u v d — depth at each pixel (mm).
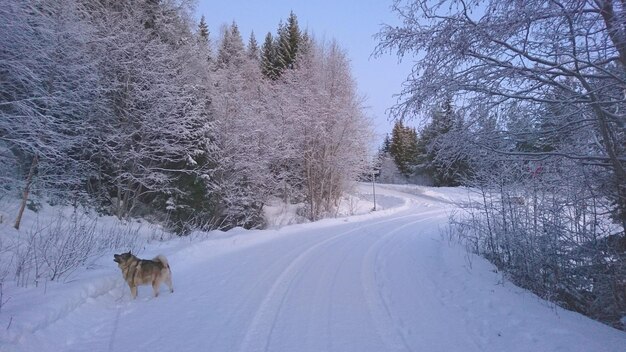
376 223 23422
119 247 12133
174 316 6941
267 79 33344
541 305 7828
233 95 24578
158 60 18859
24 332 5418
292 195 31109
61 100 13961
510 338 6055
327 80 29828
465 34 5746
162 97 19062
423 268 11148
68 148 14969
